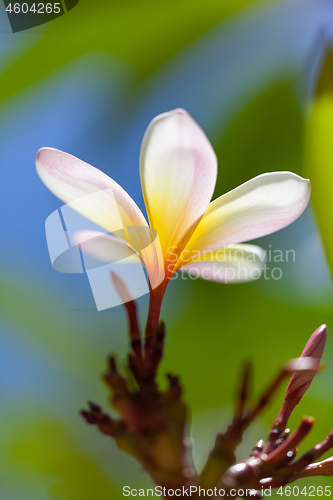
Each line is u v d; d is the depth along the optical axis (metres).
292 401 0.42
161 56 0.63
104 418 0.41
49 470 0.63
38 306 0.66
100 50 0.62
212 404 0.60
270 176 0.43
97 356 0.66
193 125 0.41
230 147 0.63
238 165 0.62
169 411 0.40
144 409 0.40
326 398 0.59
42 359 0.66
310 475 0.42
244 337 0.62
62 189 0.42
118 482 0.59
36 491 0.62
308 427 0.41
